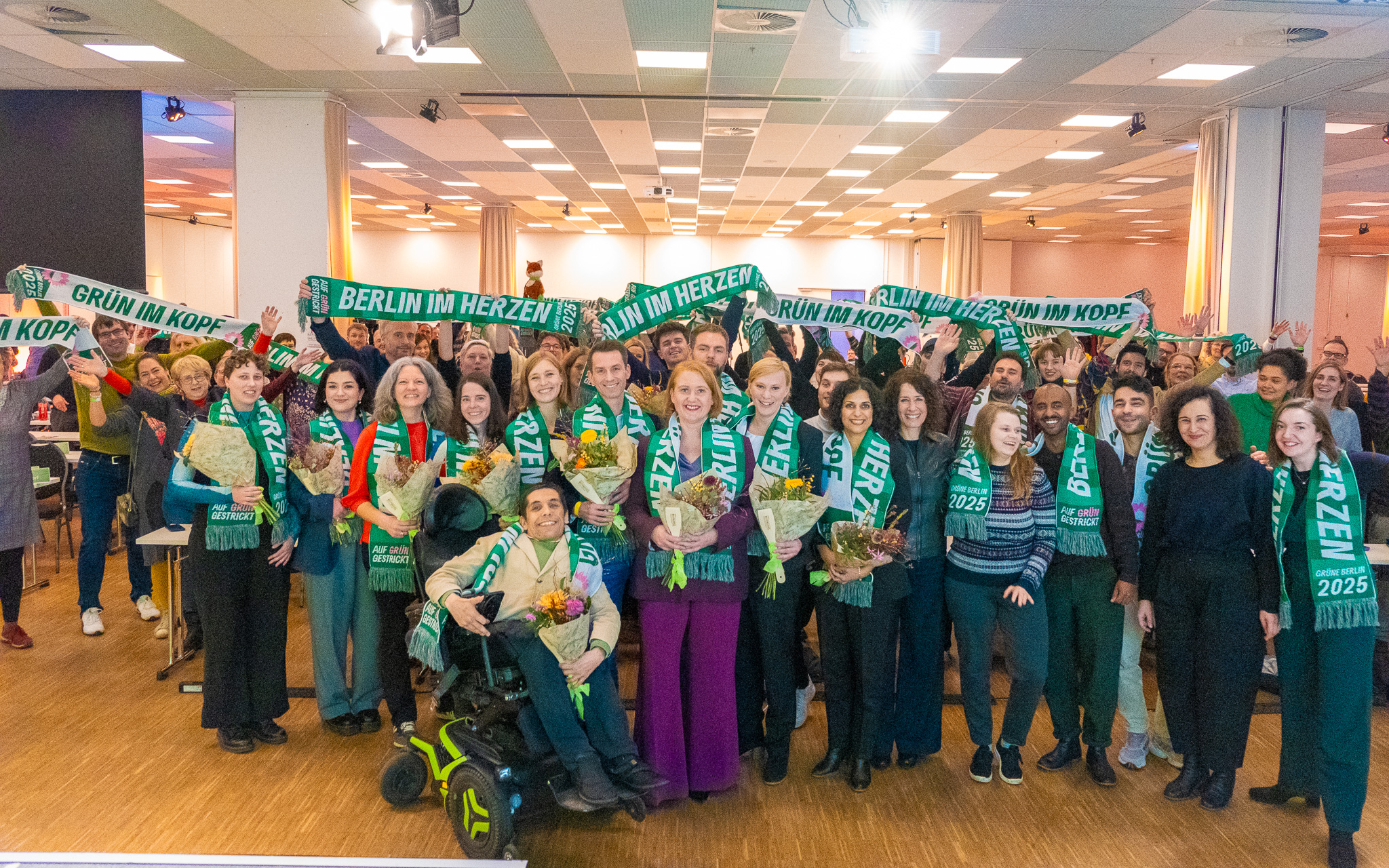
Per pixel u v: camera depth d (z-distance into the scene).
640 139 10.25
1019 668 3.07
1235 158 8.48
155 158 12.04
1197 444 2.95
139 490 4.52
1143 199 14.82
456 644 2.64
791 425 3.00
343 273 8.61
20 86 8.18
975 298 3.98
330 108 8.39
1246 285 8.55
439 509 2.69
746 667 3.21
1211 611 2.95
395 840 2.75
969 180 13.04
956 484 3.10
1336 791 2.66
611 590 2.97
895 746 3.45
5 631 4.50
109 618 5.01
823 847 2.76
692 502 2.67
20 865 1.33
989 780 3.20
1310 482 2.79
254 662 3.38
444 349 4.62
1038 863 2.68
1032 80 7.55
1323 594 2.72
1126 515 3.08
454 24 5.37
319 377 3.89
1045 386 3.17
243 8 6.05
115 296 3.95
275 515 3.28
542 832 2.81
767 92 8.09
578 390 3.83
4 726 3.60
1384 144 9.99
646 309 3.63
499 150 11.06
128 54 7.13
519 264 21.48
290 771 3.22
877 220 18.00
